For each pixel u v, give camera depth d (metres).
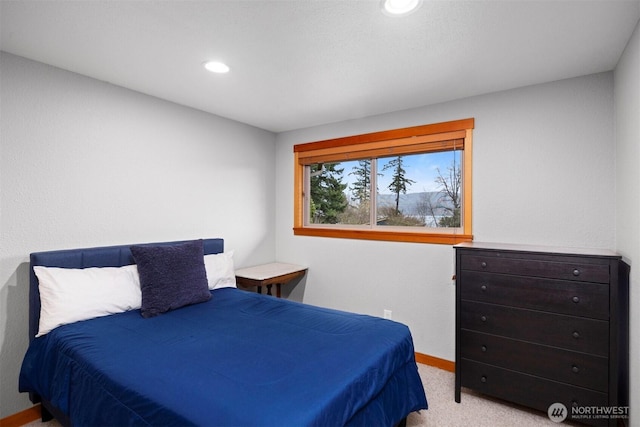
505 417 2.14
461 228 2.87
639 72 1.67
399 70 2.28
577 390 1.98
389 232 3.18
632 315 1.84
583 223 2.31
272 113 3.27
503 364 2.20
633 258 1.82
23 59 2.10
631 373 1.85
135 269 2.44
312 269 3.72
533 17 1.64
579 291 1.97
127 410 1.31
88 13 1.63
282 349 1.69
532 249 2.19
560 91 2.40
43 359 1.86
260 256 3.84
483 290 2.26
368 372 1.53
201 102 2.96
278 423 1.11
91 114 2.43
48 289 2.01
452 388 2.52
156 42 1.92
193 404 1.21
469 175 2.75
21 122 2.10
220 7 1.58
